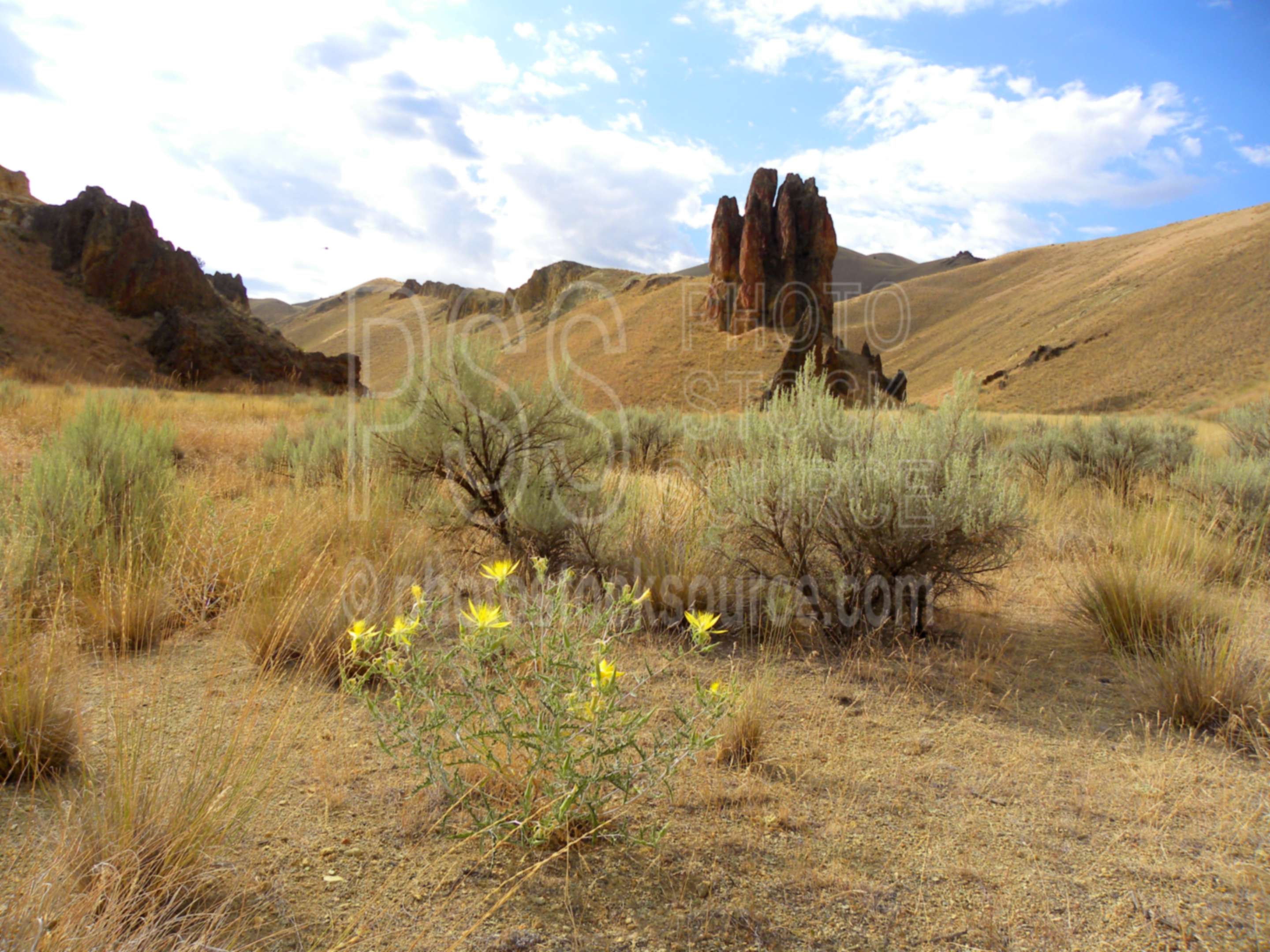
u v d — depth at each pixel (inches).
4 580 134.2
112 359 1733.5
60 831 77.1
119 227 1963.6
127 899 65.7
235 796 82.3
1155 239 6013.8
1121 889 84.0
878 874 85.4
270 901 74.5
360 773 101.7
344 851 84.2
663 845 89.0
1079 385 3548.2
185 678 128.3
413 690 92.0
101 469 197.8
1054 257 6815.9
